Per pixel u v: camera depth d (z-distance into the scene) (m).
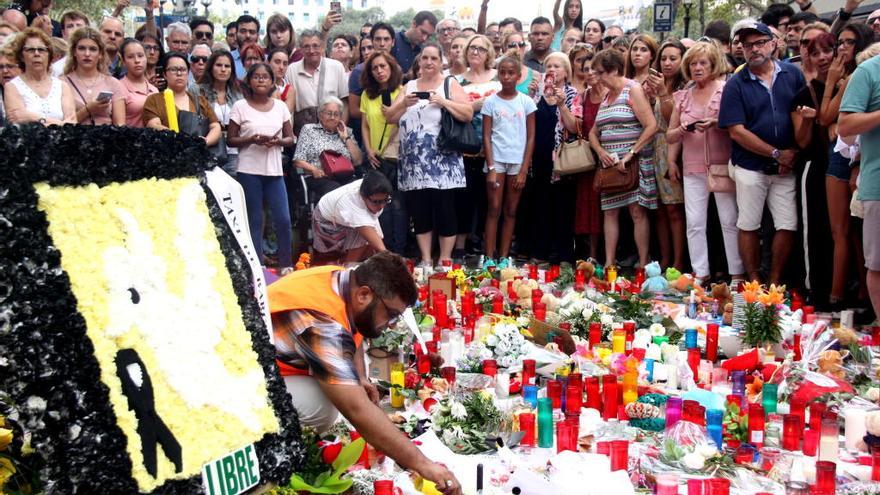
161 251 3.84
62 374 3.36
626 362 6.83
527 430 5.70
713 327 7.50
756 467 5.39
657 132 10.95
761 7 27.05
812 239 9.60
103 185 3.68
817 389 6.36
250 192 11.05
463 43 12.27
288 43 13.25
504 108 11.66
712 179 10.32
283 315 4.92
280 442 4.08
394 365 6.44
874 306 8.05
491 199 11.86
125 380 3.56
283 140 11.13
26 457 3.94
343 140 11.92
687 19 16.75
